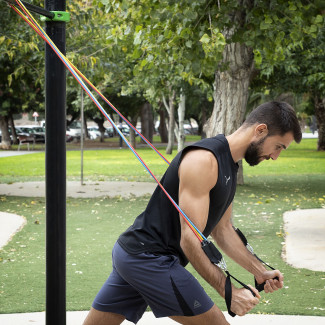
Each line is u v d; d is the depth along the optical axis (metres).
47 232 2.52
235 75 9.94
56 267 2.53
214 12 7.08
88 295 5.23
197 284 2.68
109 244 7.57
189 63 7.70
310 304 4.93
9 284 5.62
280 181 16.53
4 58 12.35
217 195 2.67
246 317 4.51
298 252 7.06
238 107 10.02
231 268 6.36
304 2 7.57
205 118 42.69
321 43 16.39
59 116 2.52
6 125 42.25
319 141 35.00
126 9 7.75
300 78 19.03
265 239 7.93
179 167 2.66
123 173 19.23
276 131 2.69
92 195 12.98
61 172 2.52
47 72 2.52
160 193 2.75
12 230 8.53
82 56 9.84
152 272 2.67
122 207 11.06
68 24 10.70
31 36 10.95
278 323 4.35
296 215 10.01
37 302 5.01
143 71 10.54
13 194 13.35
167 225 2.72
